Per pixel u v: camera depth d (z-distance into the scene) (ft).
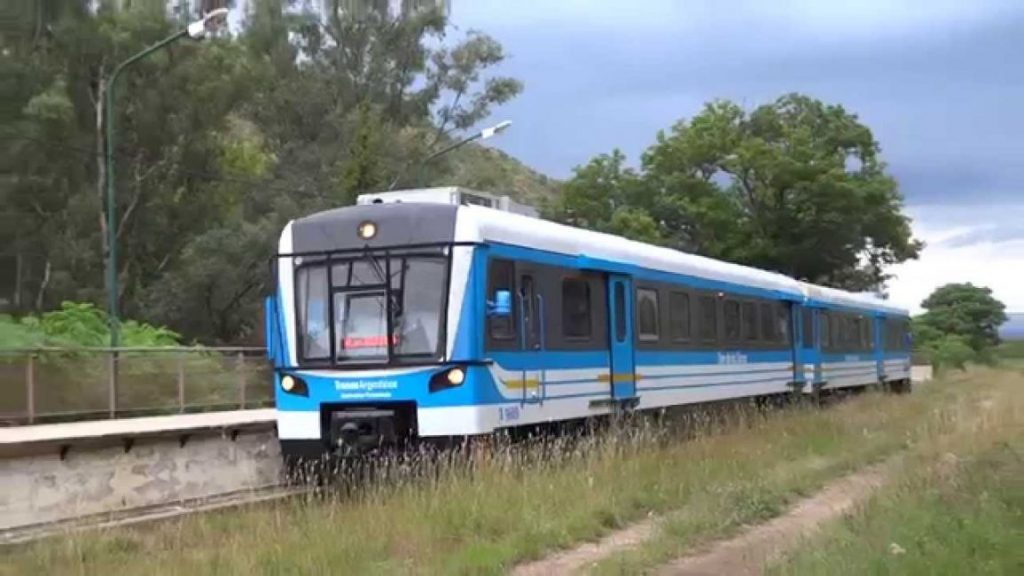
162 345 95.61
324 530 33.86
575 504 37.63
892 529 32.27
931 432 64.85
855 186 178.60
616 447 47.96
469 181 174.81
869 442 60.80
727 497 40.04
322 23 171.83
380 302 46.09
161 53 145.18
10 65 137.08
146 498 50.83
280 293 47.93
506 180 193.36
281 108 163.22
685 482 43.27
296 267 47.73
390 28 173.27
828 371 99.14
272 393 80.33
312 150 156.66
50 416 61.67
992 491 39.11
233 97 153.48
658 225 180.86
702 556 32.60
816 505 42.75
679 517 36.65
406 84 175.01
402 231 46.24
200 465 54.08
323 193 146.82
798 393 90.07
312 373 46.70
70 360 64.03
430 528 33.94
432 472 42.06
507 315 46.85
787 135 182.91
